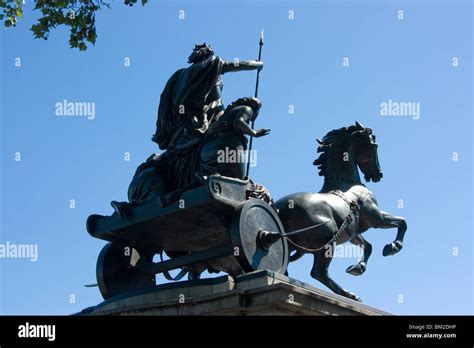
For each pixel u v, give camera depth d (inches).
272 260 687.7
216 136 700.7
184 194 679.7
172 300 652.7
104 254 728.3
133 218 706.2
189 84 730.8
